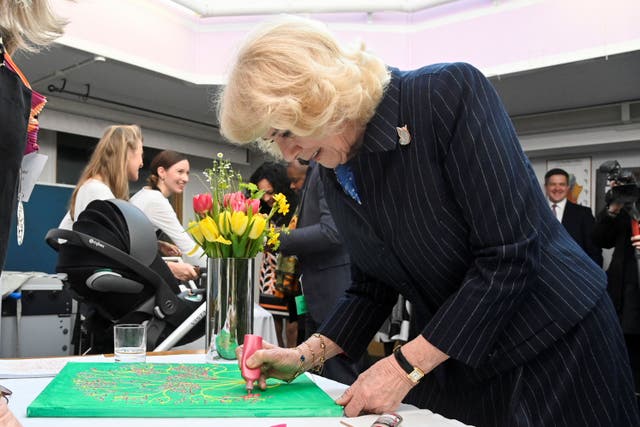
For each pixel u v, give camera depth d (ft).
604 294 3.51
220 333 4.44
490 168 2.95
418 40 13.29
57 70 13.28
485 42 12.41
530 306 3.26
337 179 3.53
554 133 15.52
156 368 4.03
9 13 2.87
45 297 9.94
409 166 3.12
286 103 2.77
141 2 12.92
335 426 2.75
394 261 3.45
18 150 2.60
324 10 13.17
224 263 4.45
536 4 11.72
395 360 2.99
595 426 3.30
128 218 6.50
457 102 3.03
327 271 7.70
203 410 2.92
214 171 4.83
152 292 6.47
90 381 3.55
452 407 3.72
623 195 9.79
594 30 10.98
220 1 13.48
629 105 14.30
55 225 14.64
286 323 10.93
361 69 3.02
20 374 3.90
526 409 3.26
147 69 13.17
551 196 13.57
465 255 3.22
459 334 2.89
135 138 8.32
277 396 3.24
